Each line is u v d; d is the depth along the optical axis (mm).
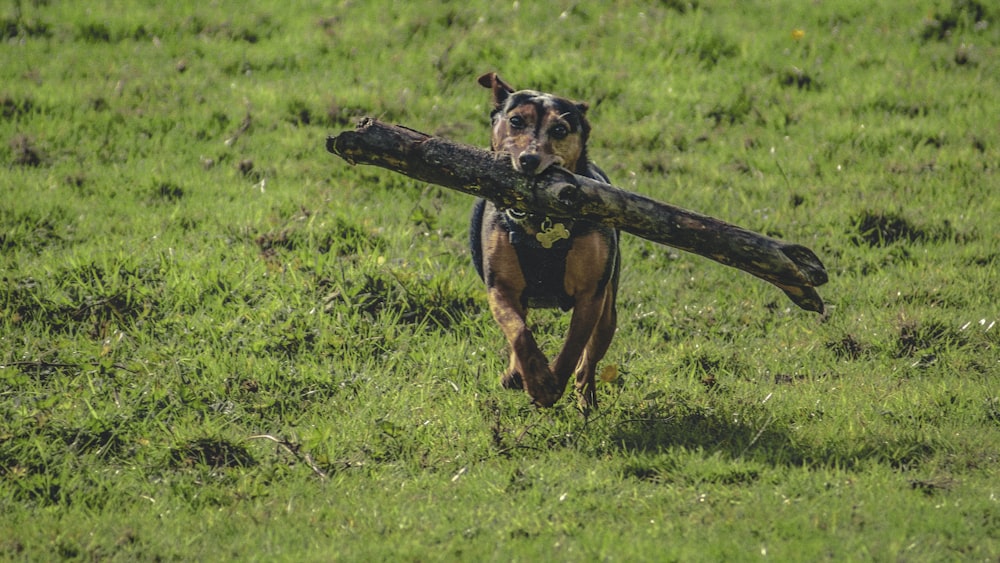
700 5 26219
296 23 25781
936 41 24578
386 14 25969
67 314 13281
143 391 11484
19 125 20234
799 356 13453
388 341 13070
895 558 7867
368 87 22438
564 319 14062
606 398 11883
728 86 22703
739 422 10992
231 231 16078
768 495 9125
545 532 8578
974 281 15625
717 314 14727
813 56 23828
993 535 8367
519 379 11461
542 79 22656
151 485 9859
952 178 19062
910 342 13695
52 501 9578
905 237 17250
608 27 25047
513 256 10812
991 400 11445
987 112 21359
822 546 8070
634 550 8016
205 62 23688
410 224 16906
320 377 12031
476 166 9836
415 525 8875
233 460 10367
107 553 8594
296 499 9555
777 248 9688
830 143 20422
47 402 10891
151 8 26344
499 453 10383
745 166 19766
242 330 12969
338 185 18547
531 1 26406
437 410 11453
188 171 18922
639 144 20672
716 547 8031
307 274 14258
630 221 9773
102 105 21359
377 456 10430
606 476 9750
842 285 15625
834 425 10891
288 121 21281
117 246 15344
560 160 9875
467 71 23281
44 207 16875
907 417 11156
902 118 21297
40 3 26281
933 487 9289
